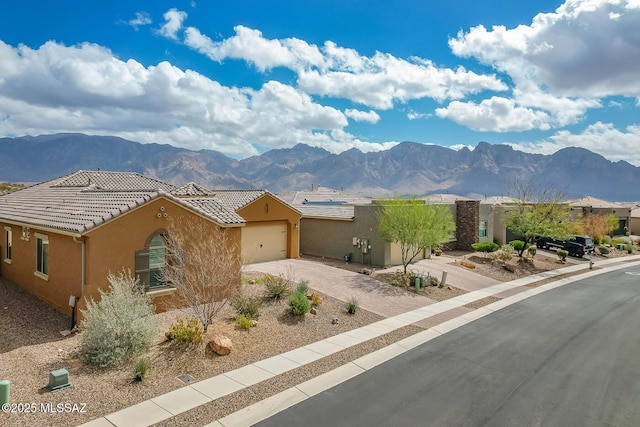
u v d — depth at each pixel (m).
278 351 11.63
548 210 29.88
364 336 13.25
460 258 28.91
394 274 22.38
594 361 11.45
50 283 14.63
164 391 9.02
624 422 8.14
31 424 7.41
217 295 15.36
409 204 22.94
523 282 23.94
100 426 7.54
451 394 9.27
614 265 31.45
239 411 8.31
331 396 9.07
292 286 18.00
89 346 10.11
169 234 14.08
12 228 17.62
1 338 11.37
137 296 11.50
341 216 27.22
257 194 24.62
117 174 29.95
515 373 10.52
